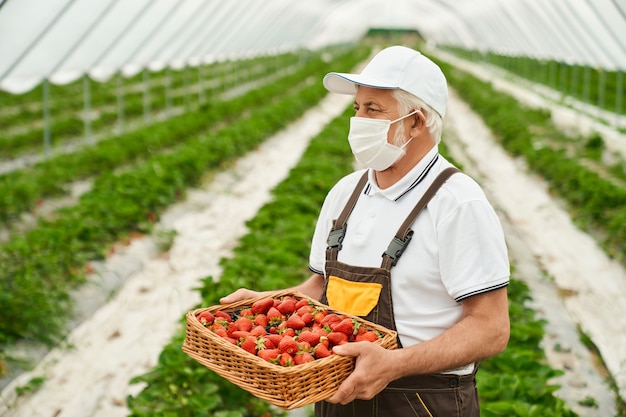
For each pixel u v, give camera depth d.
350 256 2.65
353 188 2.82
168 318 6.75
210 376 4.88
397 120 2.53
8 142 14.01
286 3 26.16
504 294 2.47
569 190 11.02
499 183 12.74
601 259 8.60
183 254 8.58
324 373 2.29
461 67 39.59
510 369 5.03
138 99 22.23
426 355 2.36
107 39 12.80
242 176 13.06
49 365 5.74
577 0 15.41
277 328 2.62
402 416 2.54
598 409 5.20
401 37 73.69
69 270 7.24
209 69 31.98
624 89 26.34
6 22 8.38
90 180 11.95
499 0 26.03
